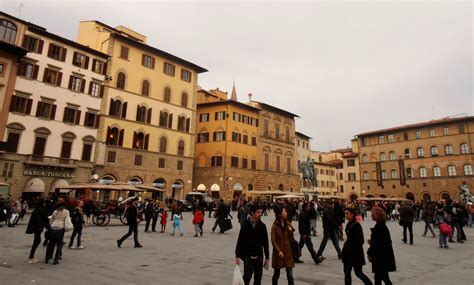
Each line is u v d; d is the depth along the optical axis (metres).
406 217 17.19
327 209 12.20
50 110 38.34
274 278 7.17
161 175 48.25
